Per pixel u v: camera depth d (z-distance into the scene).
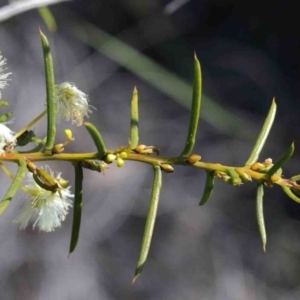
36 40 0.86
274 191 0.92
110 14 0.98
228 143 0.93
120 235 0.82
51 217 0.31
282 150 0.95
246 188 0.90
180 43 1.02
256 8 1.09
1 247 0.73
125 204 0.83
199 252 0.84
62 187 0.30
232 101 0.99
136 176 0.86
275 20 1.08
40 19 0.88
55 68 0.87
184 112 0.94
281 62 1.05
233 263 0.85
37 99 0.82
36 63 0.85
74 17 0.92
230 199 0.89
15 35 0.85
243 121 0.96
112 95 0.90
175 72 1.00
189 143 0.30
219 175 0.30
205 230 0.85
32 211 0.31
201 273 0.83
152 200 0.30
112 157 0.30
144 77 0.66
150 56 1.00
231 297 0.82
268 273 0.86
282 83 1.03
